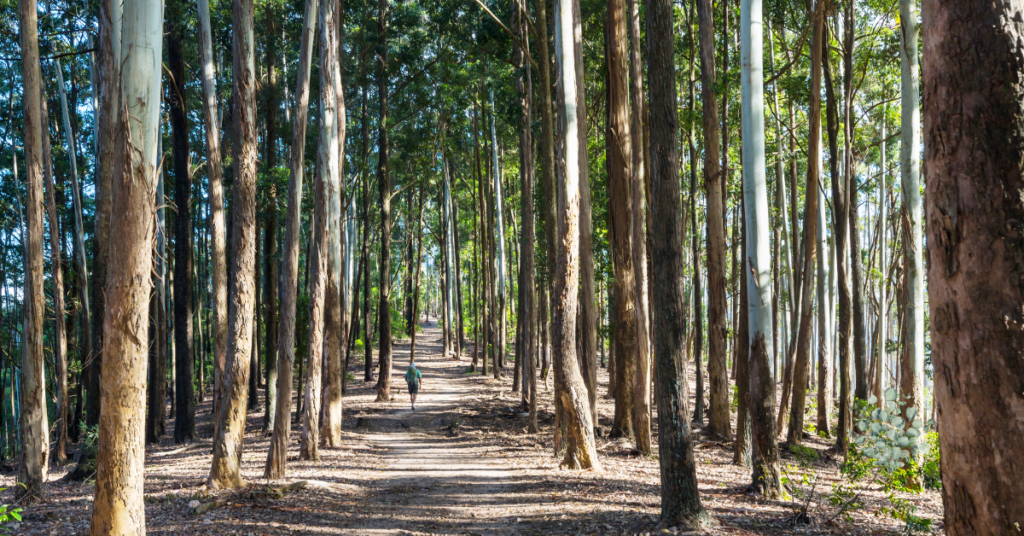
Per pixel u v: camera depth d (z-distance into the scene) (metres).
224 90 27.55
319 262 14.87
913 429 7.57
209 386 38.19
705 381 32.41
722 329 16.92
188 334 19.95
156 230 5.71
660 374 7.67
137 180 5.53
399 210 45.03
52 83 25.19
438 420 21.73
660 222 7.56
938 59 2.31
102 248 14.63
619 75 15.62
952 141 2.25
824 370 19.75
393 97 28.30
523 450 15.73
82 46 19.98
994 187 2.15
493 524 8.62
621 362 16.53
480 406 24.23
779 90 20.67
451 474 12.90
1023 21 2.18
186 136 20.12
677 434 7.62
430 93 29.47
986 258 2.14
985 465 2.12
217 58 27.27
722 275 16.66
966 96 2.22
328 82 15.48
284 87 31.08
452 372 38.25
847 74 16.12
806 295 17.02
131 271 5.52
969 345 2.17
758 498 9.55
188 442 19.39
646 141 16.73
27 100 10.09
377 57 26.84
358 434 19.44
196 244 39.53
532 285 22.03
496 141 36.88
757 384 9.84
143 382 5.66
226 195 30.56
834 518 8.34
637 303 14.54
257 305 27.50
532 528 8.26
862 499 10.13
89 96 27.75
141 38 5.49
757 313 9.77
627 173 16.12
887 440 7.72
